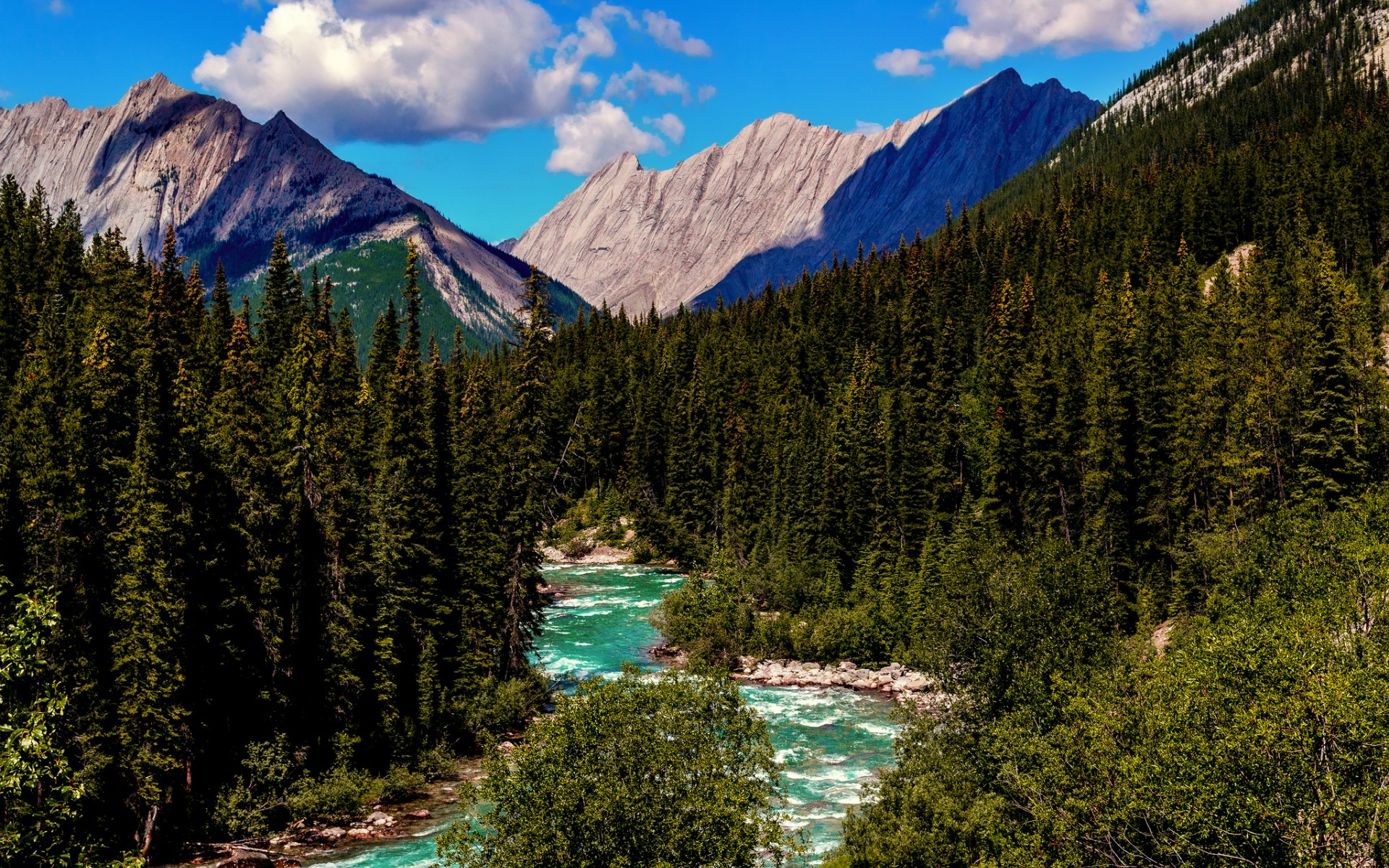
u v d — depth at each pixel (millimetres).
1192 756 21078
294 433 51656
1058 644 35594
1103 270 136750
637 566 123000
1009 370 98688
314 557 49844
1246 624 25344
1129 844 23531
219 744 44969
